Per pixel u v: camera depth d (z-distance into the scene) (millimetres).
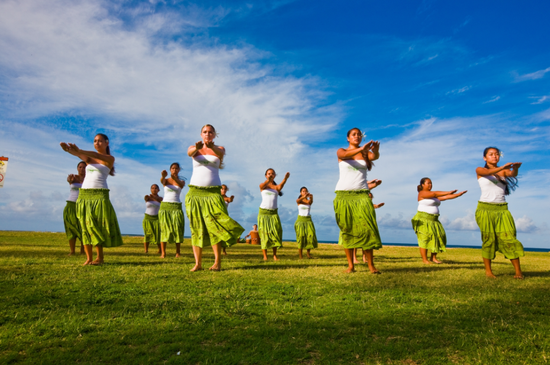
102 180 7246
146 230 11891
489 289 5156
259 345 2771
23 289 4340
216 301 4078
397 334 3102
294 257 11773
